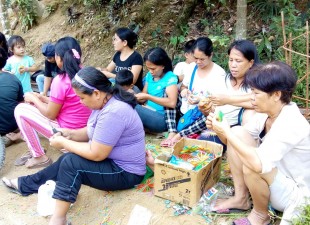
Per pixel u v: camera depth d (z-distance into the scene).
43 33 7.23
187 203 2.83
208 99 3.10
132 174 3.01
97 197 3.17
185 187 2.79
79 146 2.81
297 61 4.28
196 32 5.43
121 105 2.80
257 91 2.30
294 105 2.38
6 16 7.08
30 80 5.57
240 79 3.17
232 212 2.73
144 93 3.92
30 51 7.10
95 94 2.73
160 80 3.91
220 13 5.47
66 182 2.77
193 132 3.69
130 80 3.80
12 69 4.96
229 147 2.67
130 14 6.14
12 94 3.93
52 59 4.44
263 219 2.54
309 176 2.49
